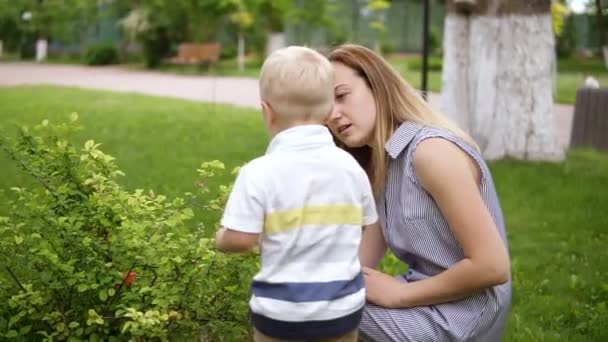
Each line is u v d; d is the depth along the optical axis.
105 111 16.19
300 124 2.91
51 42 41.97
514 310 5.10
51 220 3.62
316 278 2.82
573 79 28.94
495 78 10.70
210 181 8.53
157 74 30.59
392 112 3.29
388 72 3.32
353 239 2.91
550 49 10.70
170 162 10.02
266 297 2.84
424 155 3.12
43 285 3.76
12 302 3.73
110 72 31.50
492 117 10.76
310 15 32.91
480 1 10.64
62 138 3.91
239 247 2.84
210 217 5.41
